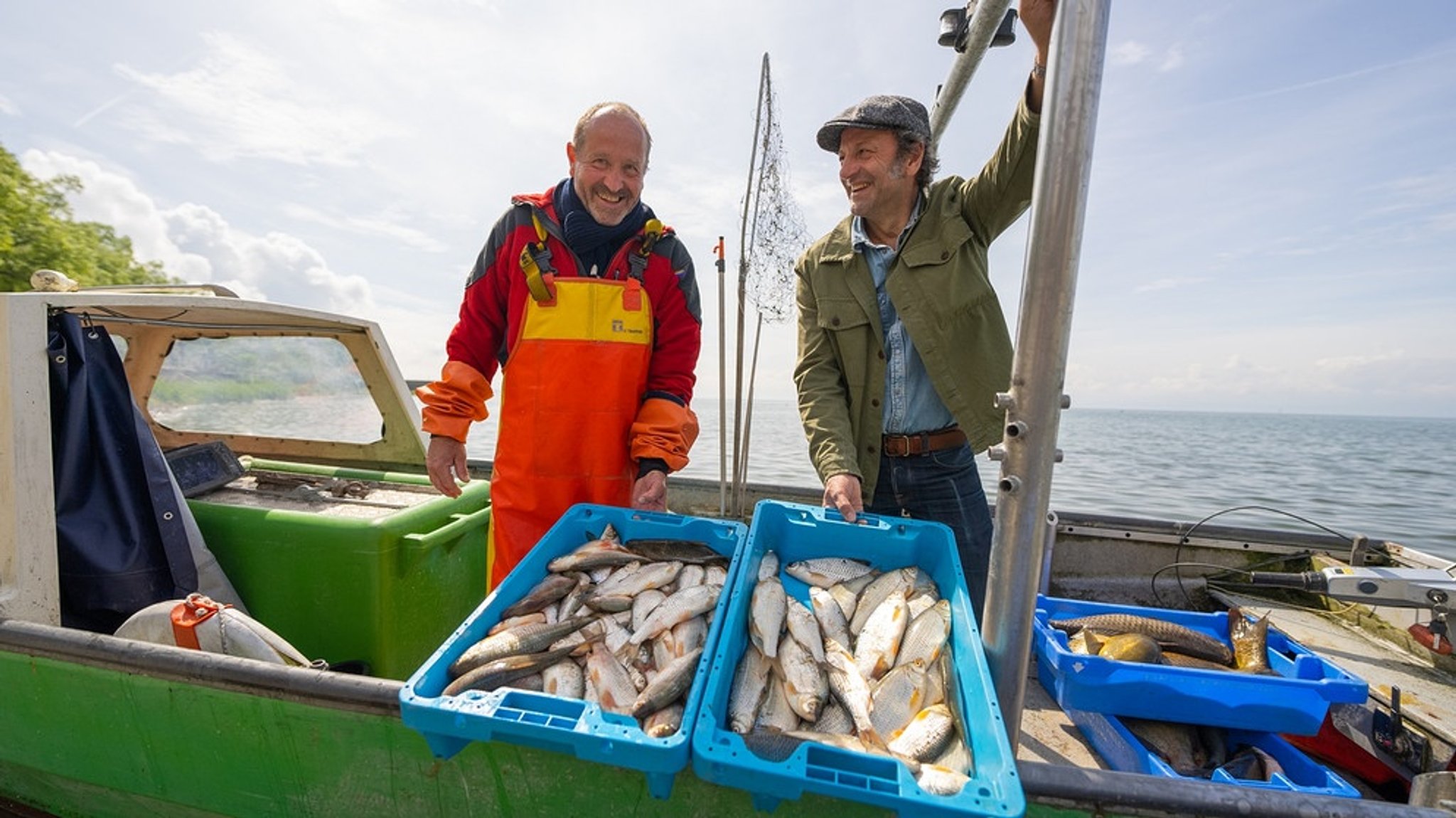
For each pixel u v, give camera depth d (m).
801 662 1.37
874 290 2.33
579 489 2.10
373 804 1.33
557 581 1.56
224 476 2.59
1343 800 1.01
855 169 2.19
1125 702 1.97
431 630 2.42
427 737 1.11
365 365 3.19
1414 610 2.51
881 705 1.33
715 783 1.01
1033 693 2.42
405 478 2.85
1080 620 2.40
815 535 1.81
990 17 2.43
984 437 2.23
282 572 2.25
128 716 1.47
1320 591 2.65
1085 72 0.99
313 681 1.31
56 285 2.08
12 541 1.71
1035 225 1.07
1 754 1.60
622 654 1.43
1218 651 2.23
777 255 3.48
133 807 1.63
